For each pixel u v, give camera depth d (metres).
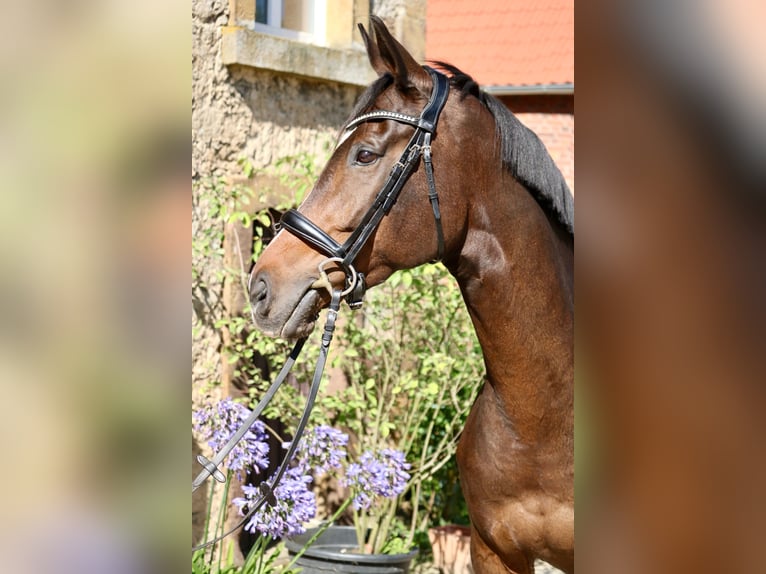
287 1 4.74
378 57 2.31
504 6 11.70
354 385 4.29
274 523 3.09
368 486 3.56
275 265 2.16
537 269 2.23
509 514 2.36
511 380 2.24
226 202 4.18
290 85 4.64
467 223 2.19
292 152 4.67
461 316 4.33
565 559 2.33
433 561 4.69
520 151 2.23
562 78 10.73
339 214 2.14
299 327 2.15
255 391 4.02
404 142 2.14
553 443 2.26
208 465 2.06
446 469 4.83
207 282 4.13
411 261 2.17
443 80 2.23
